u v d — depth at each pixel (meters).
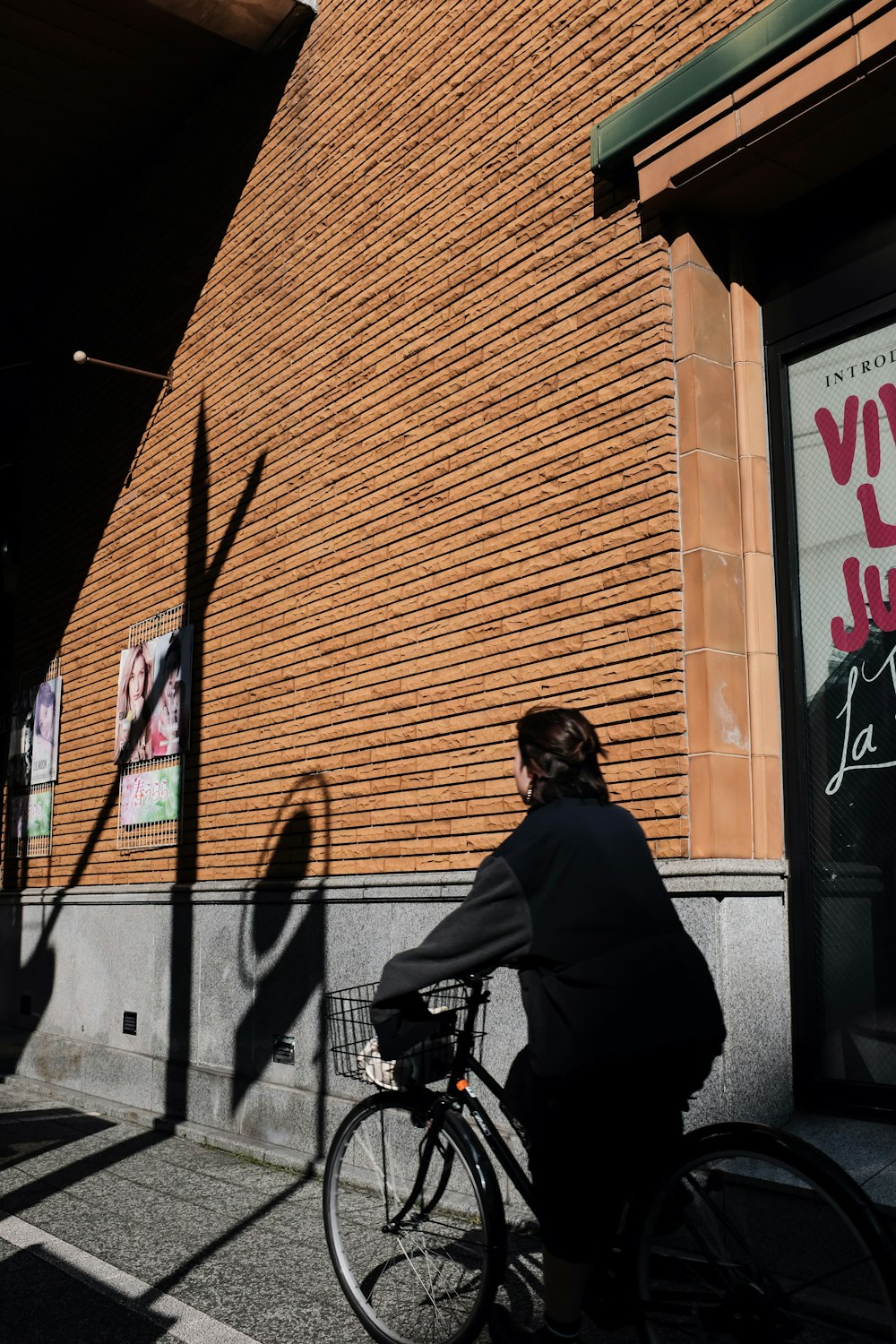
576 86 5.32
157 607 8.64
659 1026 2.56
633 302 4.89
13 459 11.58
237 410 7.84
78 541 10.09
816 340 4.57
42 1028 9.34
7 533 11.55
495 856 2.77
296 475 7.12
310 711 6.71
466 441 5.73
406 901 5.61
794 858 4.39
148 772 8.45
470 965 2.73
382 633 6.18
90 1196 5.30
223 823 7.43
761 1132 2.54
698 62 4.53
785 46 4.21
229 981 6.95
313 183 7.28
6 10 7.77
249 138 8.07
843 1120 4.07
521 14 5.71
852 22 4.00
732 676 4.46
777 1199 2.49
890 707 4.18
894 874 4.09
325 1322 3.59
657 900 2.69
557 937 2.63
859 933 4.17
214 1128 6.81
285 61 7.76
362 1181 3.47
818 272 4.61
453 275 5.96
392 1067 3.32
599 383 5.00
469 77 6.02
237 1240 4.52
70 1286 3.97
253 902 6.80
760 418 4.71
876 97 4.08
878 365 4.38
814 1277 2.42
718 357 4.71
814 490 4.55
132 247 9.62
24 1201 5.22
